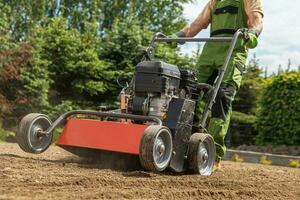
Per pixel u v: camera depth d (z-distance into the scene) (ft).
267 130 57.47
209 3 24.80
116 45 61.93
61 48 60.95
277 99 56.59
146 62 20.48
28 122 19.84
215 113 22.35
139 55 22.98
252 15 22.99
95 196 13.75
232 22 23.63
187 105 19.99
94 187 15.15
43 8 101.14
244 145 61.67
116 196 14.07
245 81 74.13
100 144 19.43
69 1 109.29
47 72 57.47
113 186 15.58
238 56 23.02
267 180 21.07
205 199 15.28
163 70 20.04
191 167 20.12
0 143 40.14
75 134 20.10
